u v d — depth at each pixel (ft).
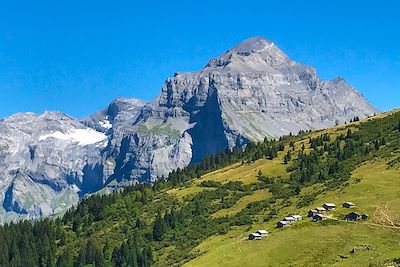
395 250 517.55
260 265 561.43
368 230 575.79
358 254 523.29
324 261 527.40
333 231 591.78
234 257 603.26
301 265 533.55
